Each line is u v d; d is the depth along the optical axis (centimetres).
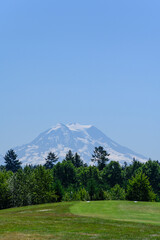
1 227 4588
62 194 14438
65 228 4478
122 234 4038
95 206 7562
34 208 7900
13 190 12556
